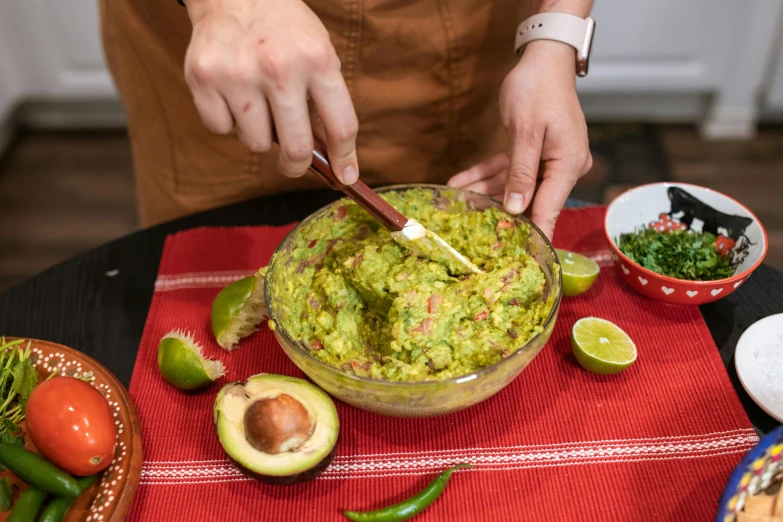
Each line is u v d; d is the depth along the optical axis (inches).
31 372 44.2
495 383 38.5
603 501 39.1
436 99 62.5
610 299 52.1
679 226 53.2
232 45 35.6
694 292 47.4
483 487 40.4
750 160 124.8
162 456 42.9
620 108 133.0
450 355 42.0
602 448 41.9
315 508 39.8
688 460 40.8
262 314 50.5
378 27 56.5
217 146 64.1
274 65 34.6
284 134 37.1
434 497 39.4
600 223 59.1
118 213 123.7
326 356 43.9
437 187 49.5
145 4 56.3
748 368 44.8
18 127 139.3
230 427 39.9
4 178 131.4
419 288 43.8
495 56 61.9
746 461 33.8
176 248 58.2
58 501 38.1
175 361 44.9
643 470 40.6
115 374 48.6
